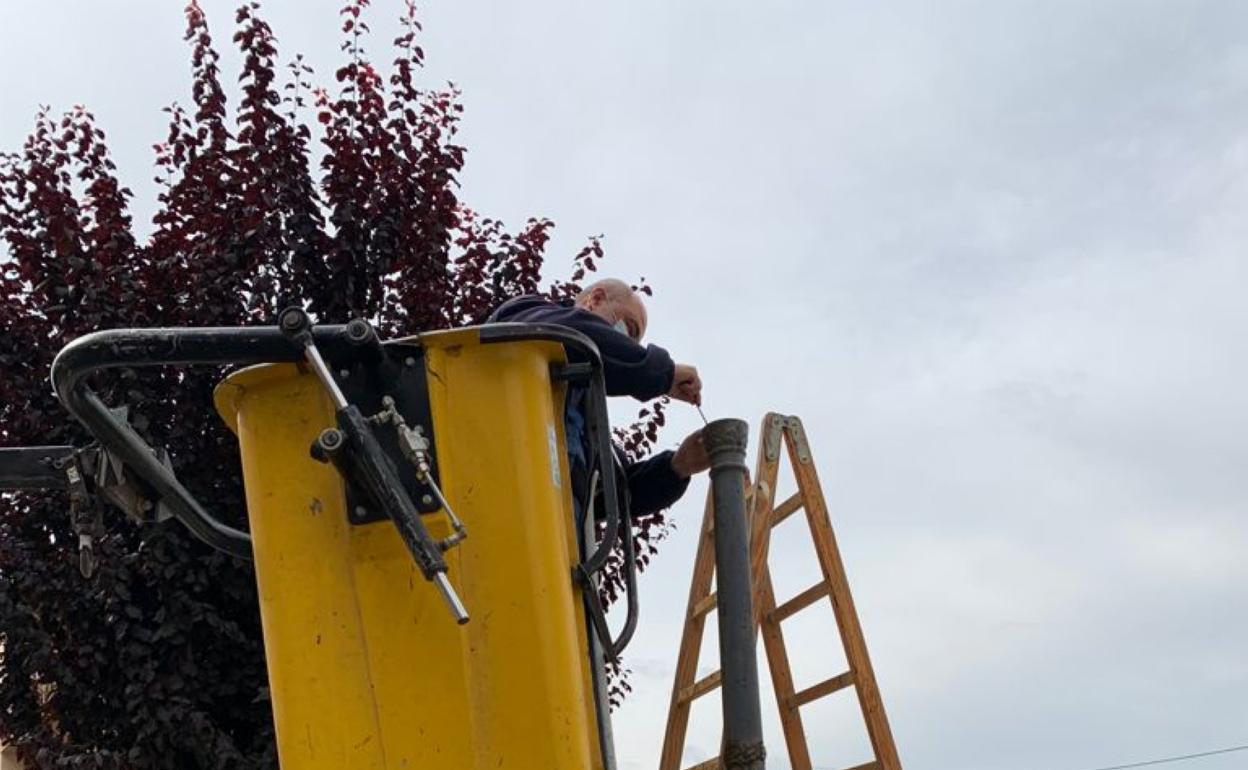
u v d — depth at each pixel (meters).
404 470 2.30
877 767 4.12
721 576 3.10
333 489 2.35
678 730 4.17
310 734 2.27
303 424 2.38
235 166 7.67
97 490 2.58
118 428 2.45
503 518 2.33
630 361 3.03
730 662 3.04
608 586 7.93
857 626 4.22
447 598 2.06
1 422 7.39
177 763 6.77
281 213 7.52
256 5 7.55
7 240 7.43
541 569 2.34
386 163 7.60
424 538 2.10
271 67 7.56
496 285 8.17
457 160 7.82
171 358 2.29
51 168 7.55
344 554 2.32
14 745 7.21
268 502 2.37
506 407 2.39
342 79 7.70
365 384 2.36
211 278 7.34
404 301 7.80
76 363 2.27
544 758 2.24
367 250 7.59
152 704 6.62
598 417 2.60
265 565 2.36
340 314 7.57
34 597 6.80
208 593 7.11
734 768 2.96
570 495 2.60
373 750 2.25
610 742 2.57
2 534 7.04
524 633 2.29
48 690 7.28
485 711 2.25
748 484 4.53
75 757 6.64
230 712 7.01
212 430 7.15
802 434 4.45
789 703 4.41
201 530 2.65
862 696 4.16
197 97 7.81
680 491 3.68
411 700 2.26
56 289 7.18
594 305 3.99
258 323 7.44
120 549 6.75
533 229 8.32
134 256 7.54
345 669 2.28
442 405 2.36
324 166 7.62
